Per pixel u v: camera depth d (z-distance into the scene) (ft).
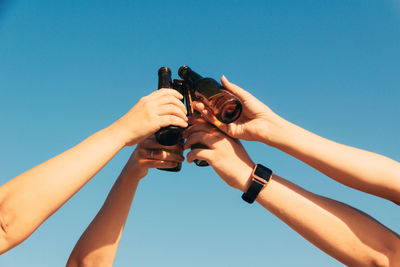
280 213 4.80
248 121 5.04
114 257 5.59
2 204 3.75
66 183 3.86
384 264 4.42
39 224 3.81
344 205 4.84
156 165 5.43
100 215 5.66
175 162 5.49
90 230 5.59
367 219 4.66
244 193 4.91
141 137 4.48
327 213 4.66
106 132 4.39
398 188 4.19
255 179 4.83
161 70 5.72
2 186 3.88
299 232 4.80
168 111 4.58
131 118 4.50
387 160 4.37
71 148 4.18
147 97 4.67
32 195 3.74
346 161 4.35
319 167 4.52
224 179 5.14
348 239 4.53
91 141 4.24
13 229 3.69
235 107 4.66
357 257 4.53
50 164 3.94
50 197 3.78
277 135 4.66
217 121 5.04
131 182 5.60
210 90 4.86
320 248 4.75
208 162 5.13
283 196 4.76
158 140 4.88
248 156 5.19
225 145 5.10
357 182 4.37
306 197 4.79
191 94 5.65
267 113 4.79
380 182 4.27
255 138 4.88
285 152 4.72
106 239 5.46
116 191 5.67
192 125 5.33
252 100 4.86
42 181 3.80
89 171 4.04
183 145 5.54
